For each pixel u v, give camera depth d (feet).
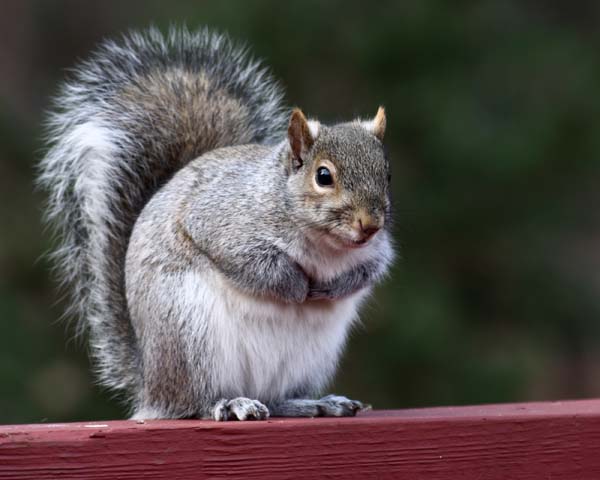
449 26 64.49
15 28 88.63
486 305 64.95
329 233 28.04
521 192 63.52
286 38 63.10
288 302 28.71
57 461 21.12
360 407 28.63
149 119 34.22
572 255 71.00
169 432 21.68
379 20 64.13
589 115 65.05
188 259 28.73
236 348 28.58
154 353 28.60
